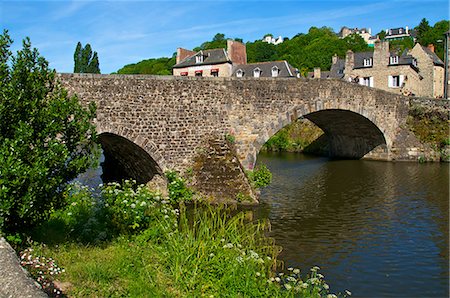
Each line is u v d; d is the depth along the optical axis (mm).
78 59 52000
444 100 26469
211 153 15438
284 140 35344
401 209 14812
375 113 23781
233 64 42406
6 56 6637
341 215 14125
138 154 15430
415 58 37688
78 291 5750
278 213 14328
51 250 7086
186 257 7219
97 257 7211
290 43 76250
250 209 14570
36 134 6633
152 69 66875
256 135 16875
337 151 30328
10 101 6371
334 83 20234
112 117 14016
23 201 6180
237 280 6852
